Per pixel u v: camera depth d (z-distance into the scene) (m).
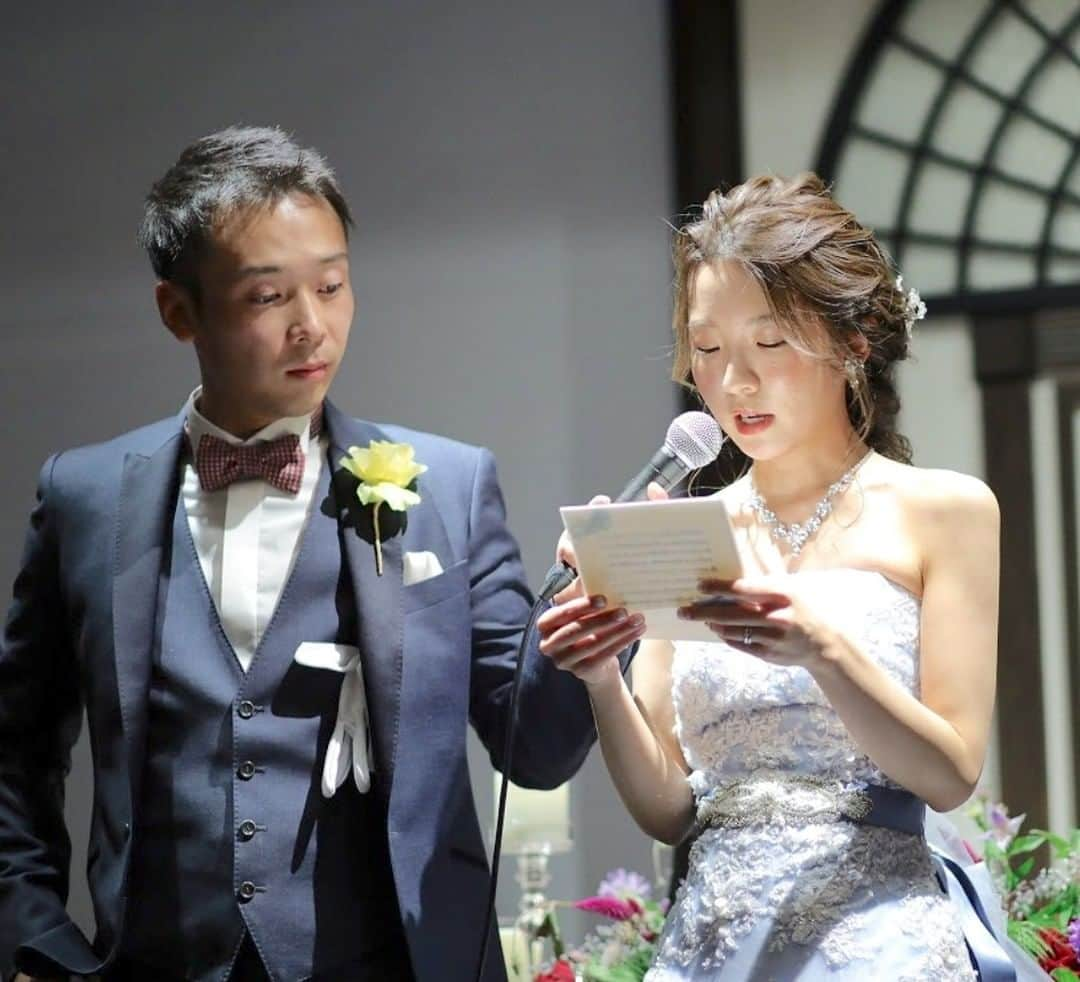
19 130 5.77
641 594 2.44
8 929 2.80
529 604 3.01
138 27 5.77
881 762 2.55
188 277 2.86
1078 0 5.04
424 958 2.63
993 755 4.98
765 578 2.57
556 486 5.41
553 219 5.50
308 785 2.74
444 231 5.56
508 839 4.27
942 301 5.12
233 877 2.69
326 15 5.69
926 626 2.68
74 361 5.68
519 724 2.87
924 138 5.16
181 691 2.79
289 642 2.80
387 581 2.83
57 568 3.00
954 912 2.64
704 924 2.66
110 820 2.78
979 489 2.72
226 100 5.71
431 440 3.08
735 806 2.70
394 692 2.75
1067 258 5.02
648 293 5.42
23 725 3.01
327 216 2.87
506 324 5.49
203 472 2.92
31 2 5.80
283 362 2.83
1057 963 3.20
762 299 2.69
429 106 5.61
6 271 5.73
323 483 2.92
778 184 2.85
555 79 5.54
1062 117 5.04
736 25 5.34
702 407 5.32
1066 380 5.00
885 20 5.20
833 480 2.84
